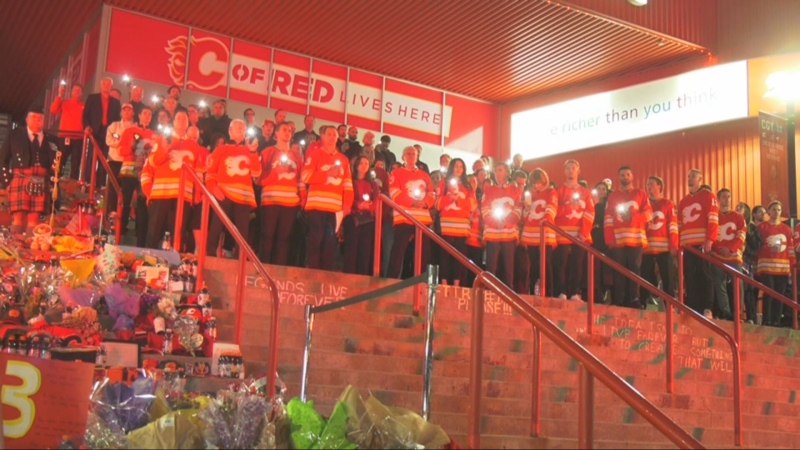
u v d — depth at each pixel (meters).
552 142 19.80
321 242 11.26
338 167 11.12
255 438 5.21
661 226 12.98
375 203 11.61
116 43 16.33
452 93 20.30
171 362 7.50
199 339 7.77
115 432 5.20
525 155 20.25
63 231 10.12
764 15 17.12
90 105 13.57
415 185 11.66
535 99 20.47
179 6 16.53
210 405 5.28
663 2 17.12
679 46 17.47
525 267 12.27
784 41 16.81
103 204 12.23
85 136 13.05
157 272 8.88
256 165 10.88
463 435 6.66
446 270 11.97
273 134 13.08
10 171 11.56
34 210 10.95
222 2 16.36
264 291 9.68
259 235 12.09
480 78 19.59
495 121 20.94
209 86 17.27
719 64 17.42
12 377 5.07
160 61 16.77
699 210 13.01
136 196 12.70
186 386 6.90
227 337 8.54
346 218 11.59
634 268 12.60
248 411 5.23
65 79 18.62
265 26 17.31
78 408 5.11
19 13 17.09
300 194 11.17
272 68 18.02
